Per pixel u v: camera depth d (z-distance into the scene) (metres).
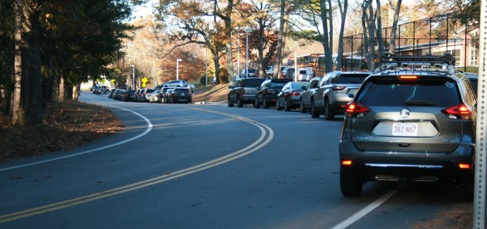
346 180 8.88
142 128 22.66
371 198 9.09
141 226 7.36
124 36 32.81
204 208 8.39
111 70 46.00
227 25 59.34
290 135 18.42
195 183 10.39
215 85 80.00
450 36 39.94
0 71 23.48
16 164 13.20
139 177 11.09
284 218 7.78
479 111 5.20
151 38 63.50
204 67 109.75
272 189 9.80
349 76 23.69
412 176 8.31
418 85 8.52
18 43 18.64
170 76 106.62
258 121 24.52
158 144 16.86
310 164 12.48
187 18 58.06
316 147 15.34
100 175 11.41
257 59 79.38
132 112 33.88
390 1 39.62
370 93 8.67
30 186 10.26
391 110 8.34
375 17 48.28
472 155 8.02
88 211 8.23
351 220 7.65
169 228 7.26
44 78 26.84
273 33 67.88
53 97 36.75
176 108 38.94
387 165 8.27
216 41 60.31
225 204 8.66
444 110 8.16
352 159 8.48
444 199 8.98
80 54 28.11
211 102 62.12
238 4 58.97
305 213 8.07
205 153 14.53
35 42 18.94
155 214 8.02
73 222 7.59
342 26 40.03
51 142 16.19
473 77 17.81
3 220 7.71
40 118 18.91
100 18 25.34
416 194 9.40
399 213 8.05
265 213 8.07
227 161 13.04
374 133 8.41
